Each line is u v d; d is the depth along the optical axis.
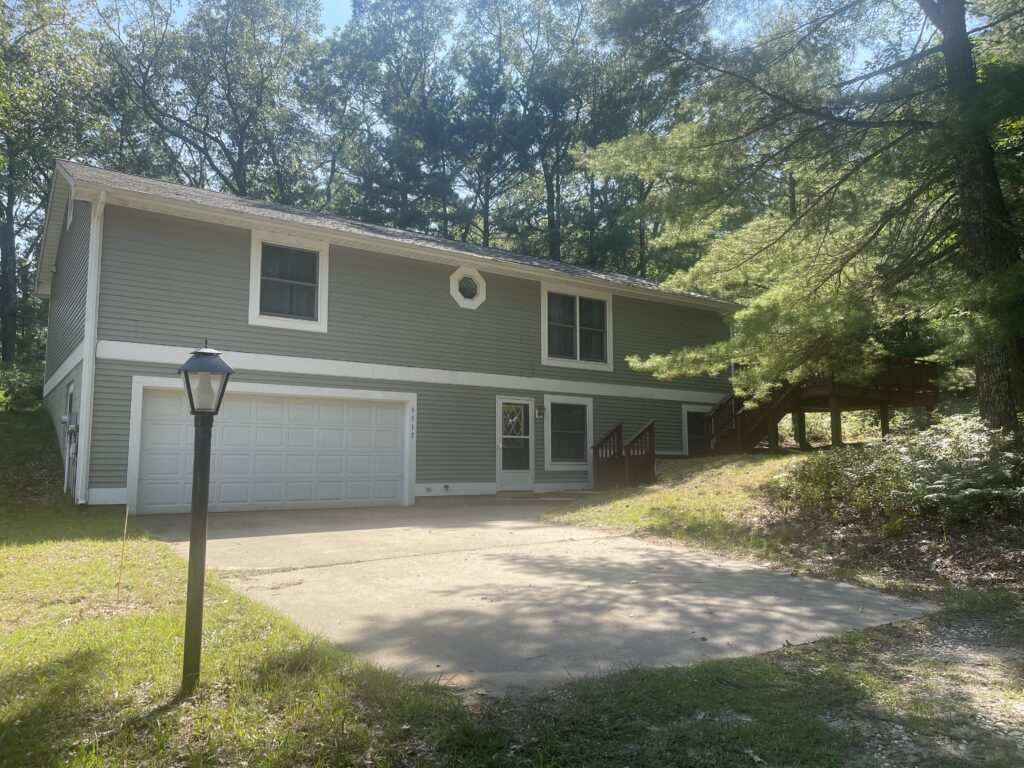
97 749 3.15
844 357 11.55
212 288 12.49
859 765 3.24
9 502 12.01
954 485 8.18
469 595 6.37
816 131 10.04
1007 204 11.02
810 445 21.08
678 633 5.27
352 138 35.91
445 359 15.30
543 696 3.93
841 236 11.32
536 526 11.27
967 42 9.59
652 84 10.62
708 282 12.08
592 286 17.70
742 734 3.48
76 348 13.05
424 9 34.66
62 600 5.73
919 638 5.28
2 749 3.11
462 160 34.03
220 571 7.15
